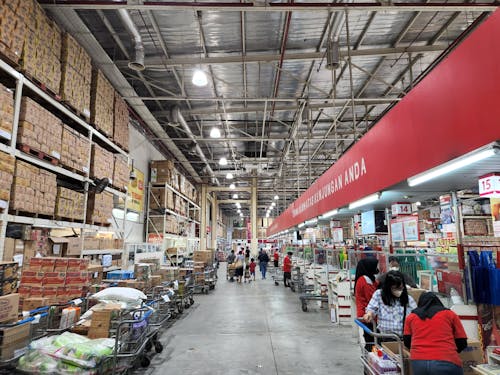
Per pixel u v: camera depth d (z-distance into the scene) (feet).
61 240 17.60
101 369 10.68
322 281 28.96
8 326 10.01
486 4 17.28
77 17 19.19
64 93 17.99
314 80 30.42
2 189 13.28
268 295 36.58
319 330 20.89
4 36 13.48
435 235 24.70
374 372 10.10
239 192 93.81
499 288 10.70
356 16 21.83
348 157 15.14
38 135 15.71
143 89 32.53
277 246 95.30
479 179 9.65
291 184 78.74
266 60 25.36
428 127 8.67
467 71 7.22
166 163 42.39
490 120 6.44
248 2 17.12
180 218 50.93
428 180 10.36
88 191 21.56
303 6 17.19
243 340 18.63
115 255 25.23
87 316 13.33
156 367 14.42
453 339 8.38
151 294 18.38
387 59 27.09
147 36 23.82
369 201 14.34
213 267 43.11
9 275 11.04
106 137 24.03
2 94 13.43
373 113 38.81
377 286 13.64
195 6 17.10
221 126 43.19
